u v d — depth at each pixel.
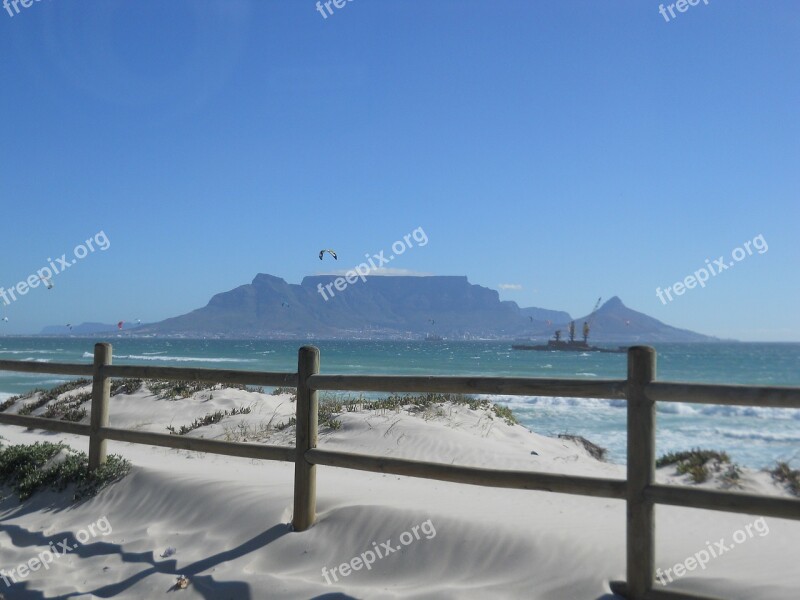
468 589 4.52
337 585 4.80
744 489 8.62
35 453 8.02
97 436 7.21
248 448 5.88
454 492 6.97
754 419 20.98
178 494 6.59
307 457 5.54
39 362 7.81
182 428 12.01
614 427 17.98
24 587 5.30
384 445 10.31
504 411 13.87
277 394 15.91
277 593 4.75
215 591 4.92
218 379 6.12
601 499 6.70
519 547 4.88
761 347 186.12
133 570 5.40
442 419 12.20
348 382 5.29
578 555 4.69
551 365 68.81
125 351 87.12
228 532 5.81
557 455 10.88
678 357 97.06
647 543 4.14
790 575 4.40
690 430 18.25
